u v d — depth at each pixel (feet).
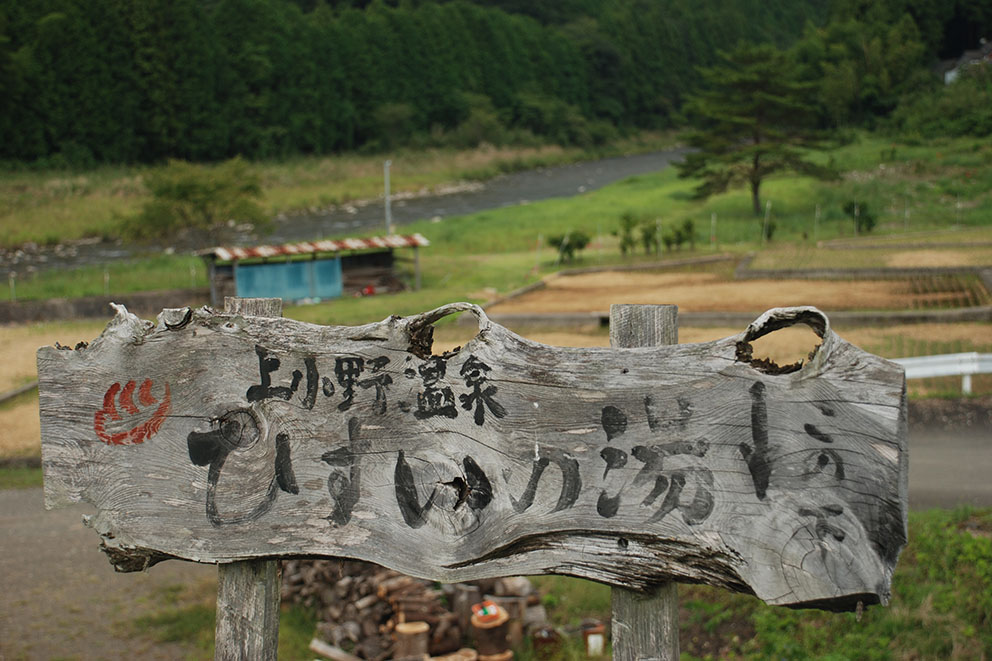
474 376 9.36
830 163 166.30
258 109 264.72
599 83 367.45
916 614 22.49
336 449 9.78
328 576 27.94
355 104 293.43
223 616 10.30
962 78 261.44
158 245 146.20
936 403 44.73
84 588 30.99
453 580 9.26
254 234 154.61
